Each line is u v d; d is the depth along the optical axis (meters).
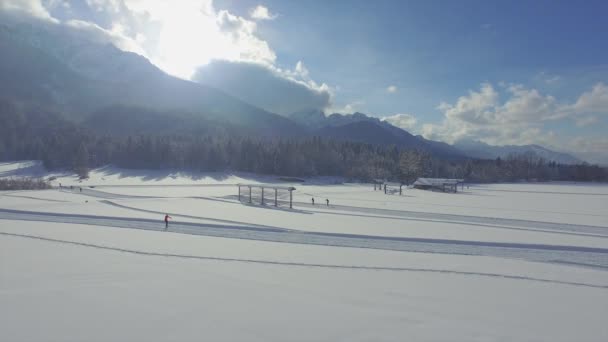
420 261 20.02
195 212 40.97
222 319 11.20
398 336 10.32
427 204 56.62
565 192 93.12
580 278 17.20
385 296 13.62
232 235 27.94
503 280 16.06
